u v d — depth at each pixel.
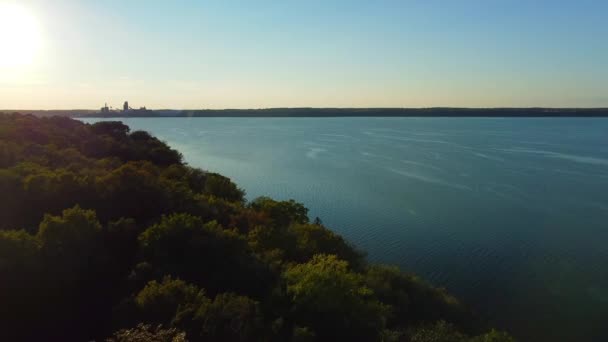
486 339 32.47
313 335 26.00
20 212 39.94
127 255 34.72
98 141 84.94
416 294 40.56
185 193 50.41
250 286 32.03
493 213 76.12
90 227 34.53
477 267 54.66
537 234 65.69
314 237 46.12
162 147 95.75
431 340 31.09
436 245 61.41
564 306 45.69
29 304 27.83
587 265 55.06
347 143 188.88
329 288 29.94
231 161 135.75
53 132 82.38
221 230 36.91
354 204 81.94
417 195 88.50
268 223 48.69
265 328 25.95
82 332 27.12
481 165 124.44
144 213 43.62
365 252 53.72
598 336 40.59
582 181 101.31
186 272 31.67
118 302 28.94
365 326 29.59
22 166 50.59
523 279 51.50
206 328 24.19
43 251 30.45
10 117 92.19
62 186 43.22
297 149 167.50
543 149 159.50
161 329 22.67
